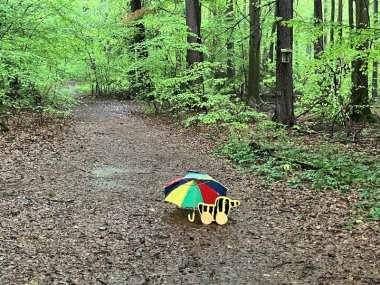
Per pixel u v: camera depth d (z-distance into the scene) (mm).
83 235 6090
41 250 5508
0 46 13711
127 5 28562
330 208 7379
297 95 23422
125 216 6977
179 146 13469
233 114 17641
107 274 4973
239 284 4852
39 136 13609
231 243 6004
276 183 8969
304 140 13281
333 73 15070
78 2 23516
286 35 15188
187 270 5156
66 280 4762
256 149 11602
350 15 17484
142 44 20375
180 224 6707
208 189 6852
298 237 6223
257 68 21281
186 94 17281
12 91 16031
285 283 4879
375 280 4926
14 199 7449
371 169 9516
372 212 6902
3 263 5051
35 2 15555
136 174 9844
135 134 15617
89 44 23781
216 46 25234
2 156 10570
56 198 7723
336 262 5398
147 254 5566
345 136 13773
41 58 14703
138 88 25750
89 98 30734
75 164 10531
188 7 19781
